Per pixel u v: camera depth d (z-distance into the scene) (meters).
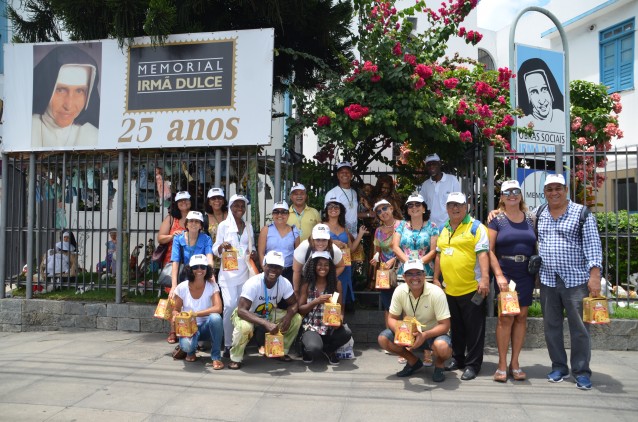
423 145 7.79
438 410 4.25
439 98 7.06
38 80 7.69
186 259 6.10
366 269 7.34
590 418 4.05
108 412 4.20
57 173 7.82
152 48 7.36
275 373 5.28
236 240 5.86
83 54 7.58
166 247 6.64
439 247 5.29
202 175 7.63
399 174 8.22
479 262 5.04
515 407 4.30
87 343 6.46
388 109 6.88
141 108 7.36
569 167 7.34
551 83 8.46
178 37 7.27
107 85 7.49
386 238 6.26
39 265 7.74
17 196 8.03
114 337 6.80
